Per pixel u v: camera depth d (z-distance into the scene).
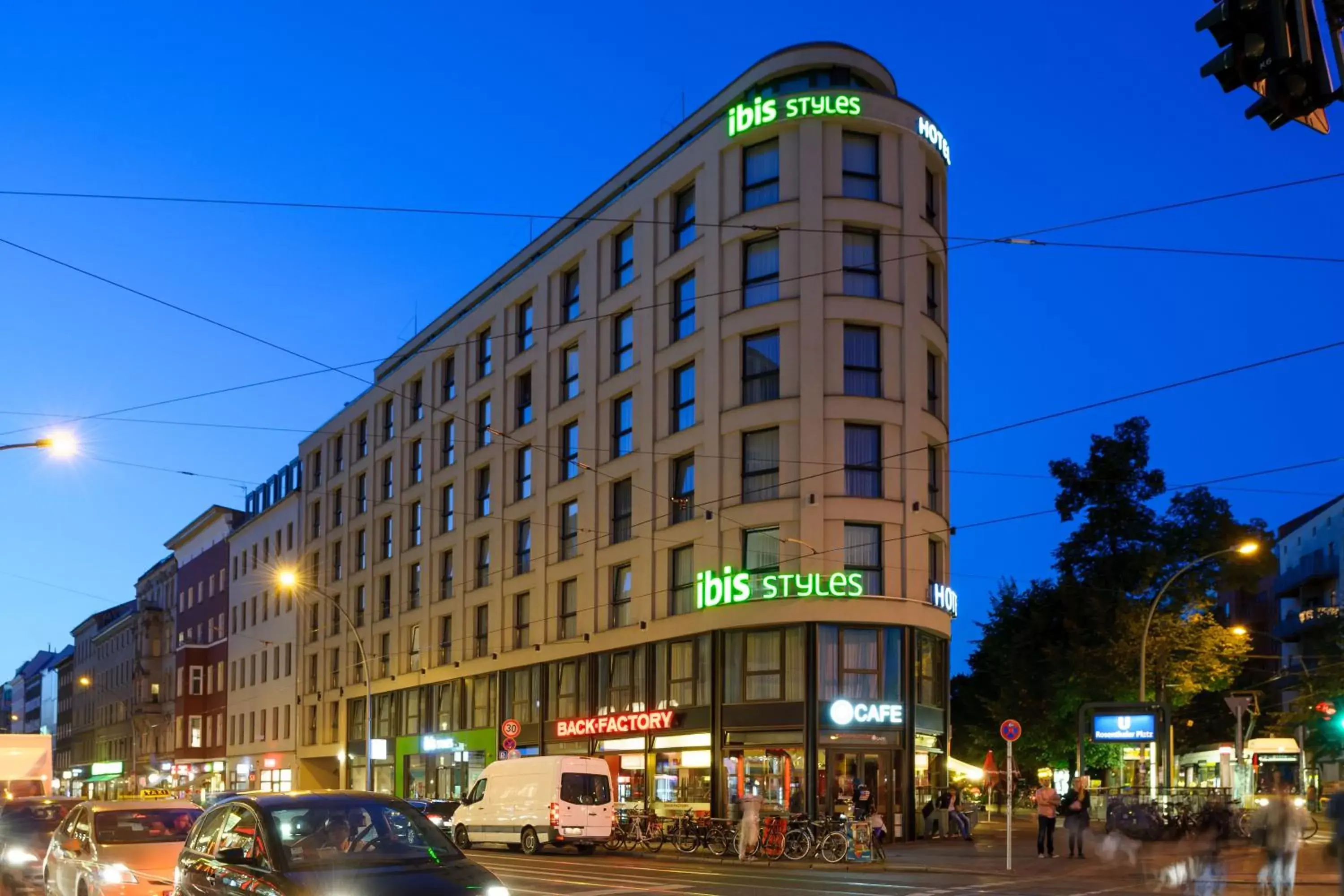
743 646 39.56
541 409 51.09
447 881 10.16
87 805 16.45
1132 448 50.00
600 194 48.88
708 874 26.67
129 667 104.25
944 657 41.12
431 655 58.44
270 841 10.70
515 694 51.66
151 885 14.32
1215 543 48.38
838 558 38.31
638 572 44.06
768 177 40.81
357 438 68.88
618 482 46.25
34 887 20.38
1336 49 8.88
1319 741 57.53
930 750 39.84
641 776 42.78
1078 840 31.02
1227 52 8.73
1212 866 27.97
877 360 39.84
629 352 46.19
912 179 40.75
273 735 76.56
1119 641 47.78
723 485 40.56
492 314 55.53
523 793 34.97
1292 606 88.38
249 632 82.38
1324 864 27.81
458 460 57.34
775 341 40.06
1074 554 50.31
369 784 50.44
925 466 40.19
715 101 42.94
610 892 21.72
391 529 64.19
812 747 37.38
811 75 41.38
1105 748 49.81
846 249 39.97
